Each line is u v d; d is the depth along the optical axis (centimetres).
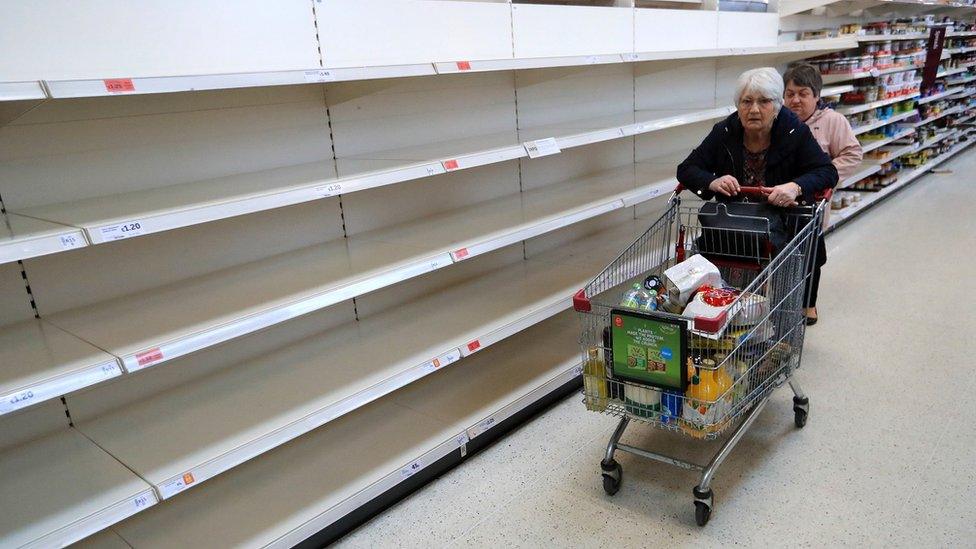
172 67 199
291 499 213
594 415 283
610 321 196
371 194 276
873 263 449
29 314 192
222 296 202
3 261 135
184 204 175
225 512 208
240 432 190
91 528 154
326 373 226
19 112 161
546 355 311
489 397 273
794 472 231
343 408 204
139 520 206
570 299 284
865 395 279
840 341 332
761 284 202
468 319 268
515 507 227
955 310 359
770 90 244
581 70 325
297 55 228
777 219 229
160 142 209
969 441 240
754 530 205
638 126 316
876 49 525
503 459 256
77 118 190
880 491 217
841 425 258
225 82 165
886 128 589
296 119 244
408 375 222
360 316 279
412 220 294
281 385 220
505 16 296
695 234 283
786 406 275
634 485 233
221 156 225
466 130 307
